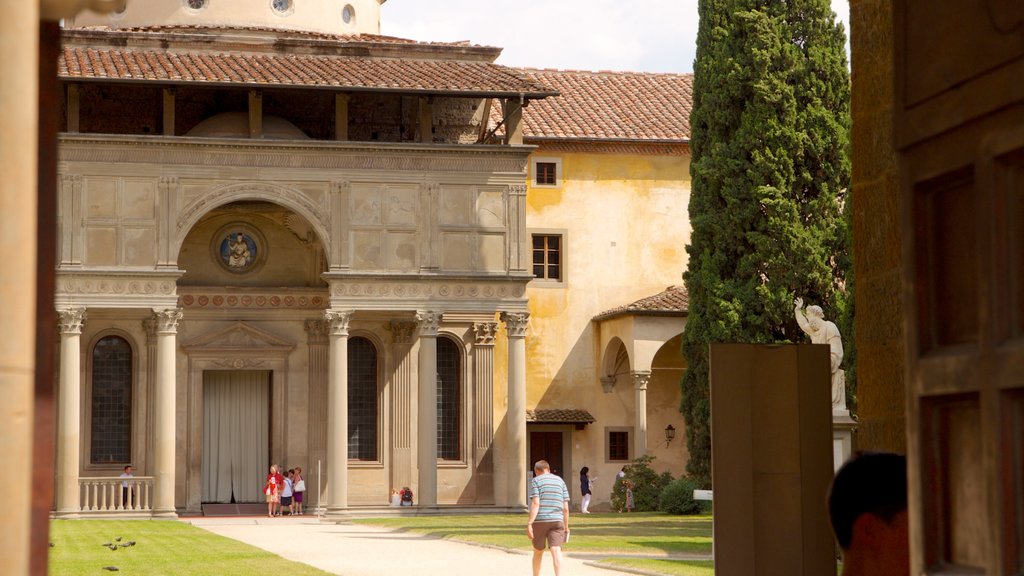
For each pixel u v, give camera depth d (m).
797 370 7.70
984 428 2.98
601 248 57.66
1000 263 2.95
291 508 51.38
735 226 47.62
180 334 52.44
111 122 50.47
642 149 58.19
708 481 48.28
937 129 3.17
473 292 49.72
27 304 2.65
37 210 2.92
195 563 27.77
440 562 27.72
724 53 47.97
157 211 47.53
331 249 48.88
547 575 24.25
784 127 46.97
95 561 28.22
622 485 51.59
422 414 49.44
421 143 49.50
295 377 53.25
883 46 7.14
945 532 3.23
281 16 55.53
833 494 4.62
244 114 49.97
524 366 50.38
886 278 7.14
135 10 54.12
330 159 49.00
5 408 2.61
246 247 53.38
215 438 53.16
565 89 61.38
